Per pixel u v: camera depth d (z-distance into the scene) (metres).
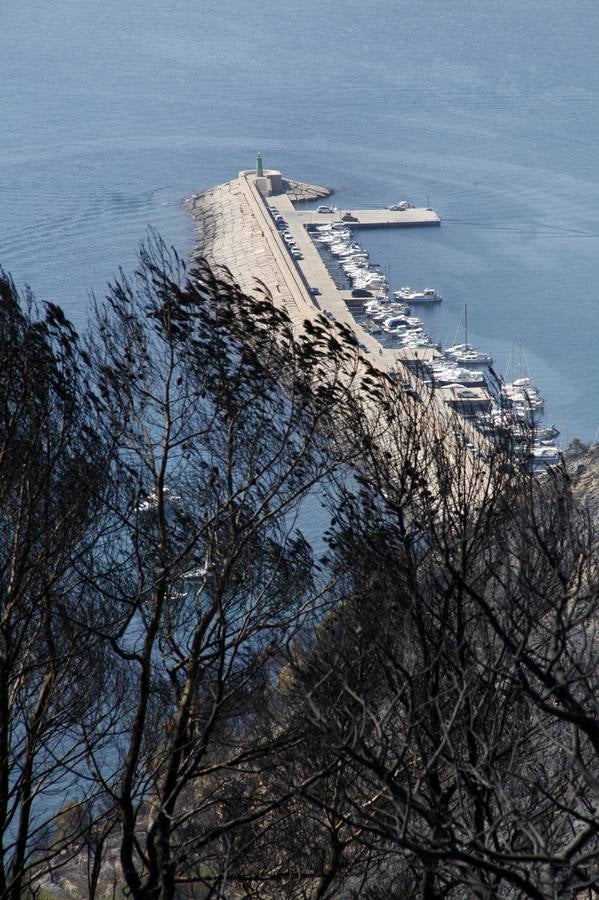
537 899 19.67
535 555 31.20
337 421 38.38
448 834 24.16
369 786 35.81
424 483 35.28
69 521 35.12
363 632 31.11
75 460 36.59
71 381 38.12
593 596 23.41
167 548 38.06
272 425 39.41
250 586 38.34
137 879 33.19
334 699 32.12
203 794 39.59
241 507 37.94
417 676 29.75
